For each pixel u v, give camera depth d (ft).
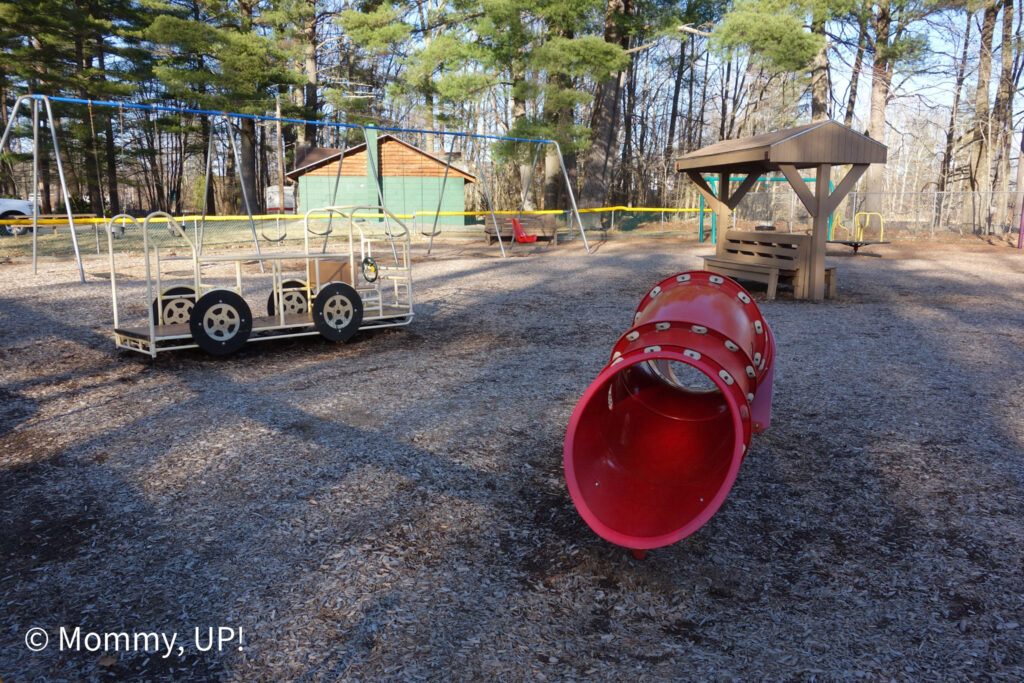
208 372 20.83
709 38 71.92
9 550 10.44
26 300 32.55
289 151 132.77
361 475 13.16
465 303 33.73
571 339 25.59
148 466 13.60
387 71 153.38
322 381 19.92
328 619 8.82
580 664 8.01
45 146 103.65
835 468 13.52
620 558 10.29
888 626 8.71
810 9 69.77
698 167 39.70
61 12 95.76
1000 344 24.35
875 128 93.20
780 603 9.22
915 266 50.06
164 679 7.75
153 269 44.93
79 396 18.31
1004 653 8.18
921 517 11.53
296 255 24.00
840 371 20.67
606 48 70.64
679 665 7.98
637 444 11.67
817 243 33.96
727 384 9.22
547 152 79.51
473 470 13.46
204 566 10.01
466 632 8.58
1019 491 12.48
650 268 47.65
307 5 102.68
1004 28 90.07
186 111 37.83
